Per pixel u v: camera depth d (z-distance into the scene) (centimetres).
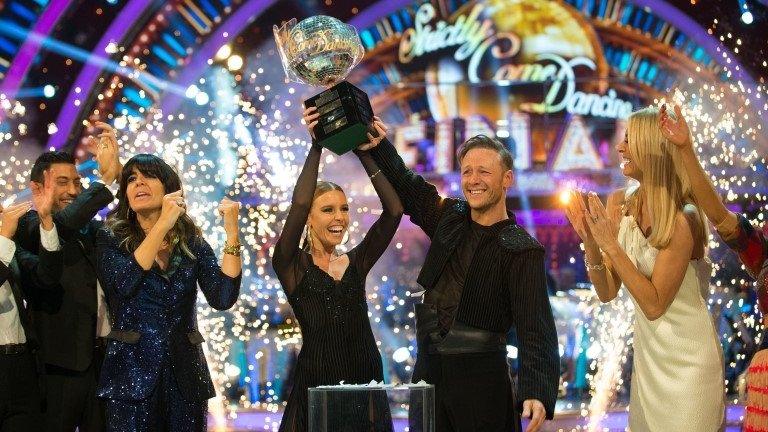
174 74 1917
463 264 521
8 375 578
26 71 1786
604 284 533
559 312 1202
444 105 2073
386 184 555
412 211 562
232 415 1073
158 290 532
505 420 508
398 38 2128
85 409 598
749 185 1386
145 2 1836
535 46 2123
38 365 596
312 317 528
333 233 538
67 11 1795
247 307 1223
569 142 1884
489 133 1894
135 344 527
